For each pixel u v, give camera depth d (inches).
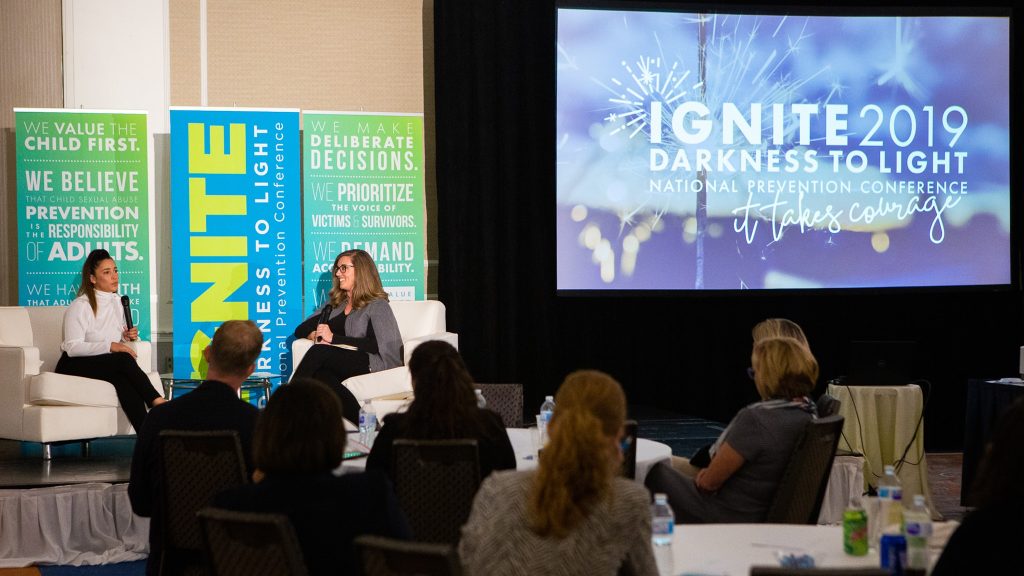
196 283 285.1
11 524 187.8
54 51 295.7
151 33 300.5
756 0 300.0
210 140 285.9
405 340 277.1
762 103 297.7
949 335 320.8
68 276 281.1
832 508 206.2
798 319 319.6
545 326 309.1
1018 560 68.4
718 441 155.9
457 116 303.3
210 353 132.4
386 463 122.8
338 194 292.4
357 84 310.3
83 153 281.1
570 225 295.3
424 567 71.4
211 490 122.6
